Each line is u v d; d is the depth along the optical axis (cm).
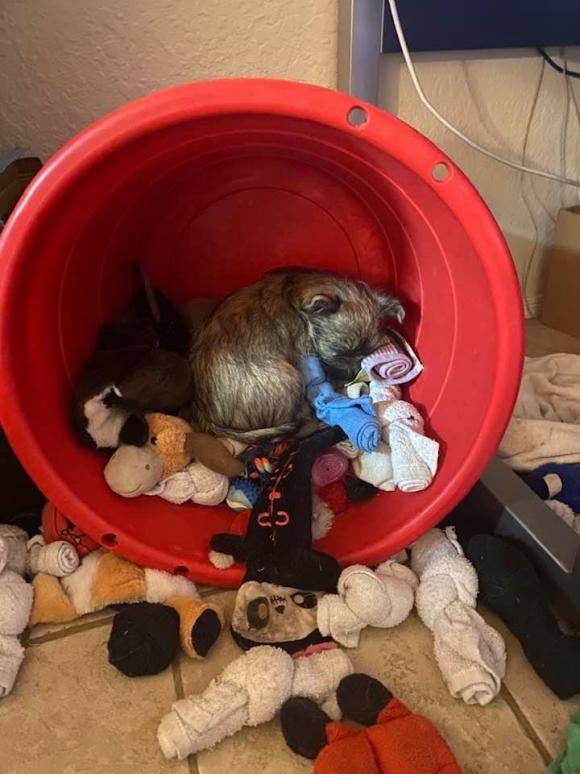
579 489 94
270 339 93
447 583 81
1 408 70
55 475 75
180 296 108
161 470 84
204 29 103
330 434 87
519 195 135
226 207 103
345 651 78
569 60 124
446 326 87
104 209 83
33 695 73
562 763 63
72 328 85
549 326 144
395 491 88
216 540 82
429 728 66
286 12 105
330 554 82
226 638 79
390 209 90
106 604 81
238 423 90
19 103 102
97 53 101
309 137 76
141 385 84
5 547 78
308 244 106
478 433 77
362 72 107
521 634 77
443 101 121
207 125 73
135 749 68
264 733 70
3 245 66
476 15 104
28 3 96
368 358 95
